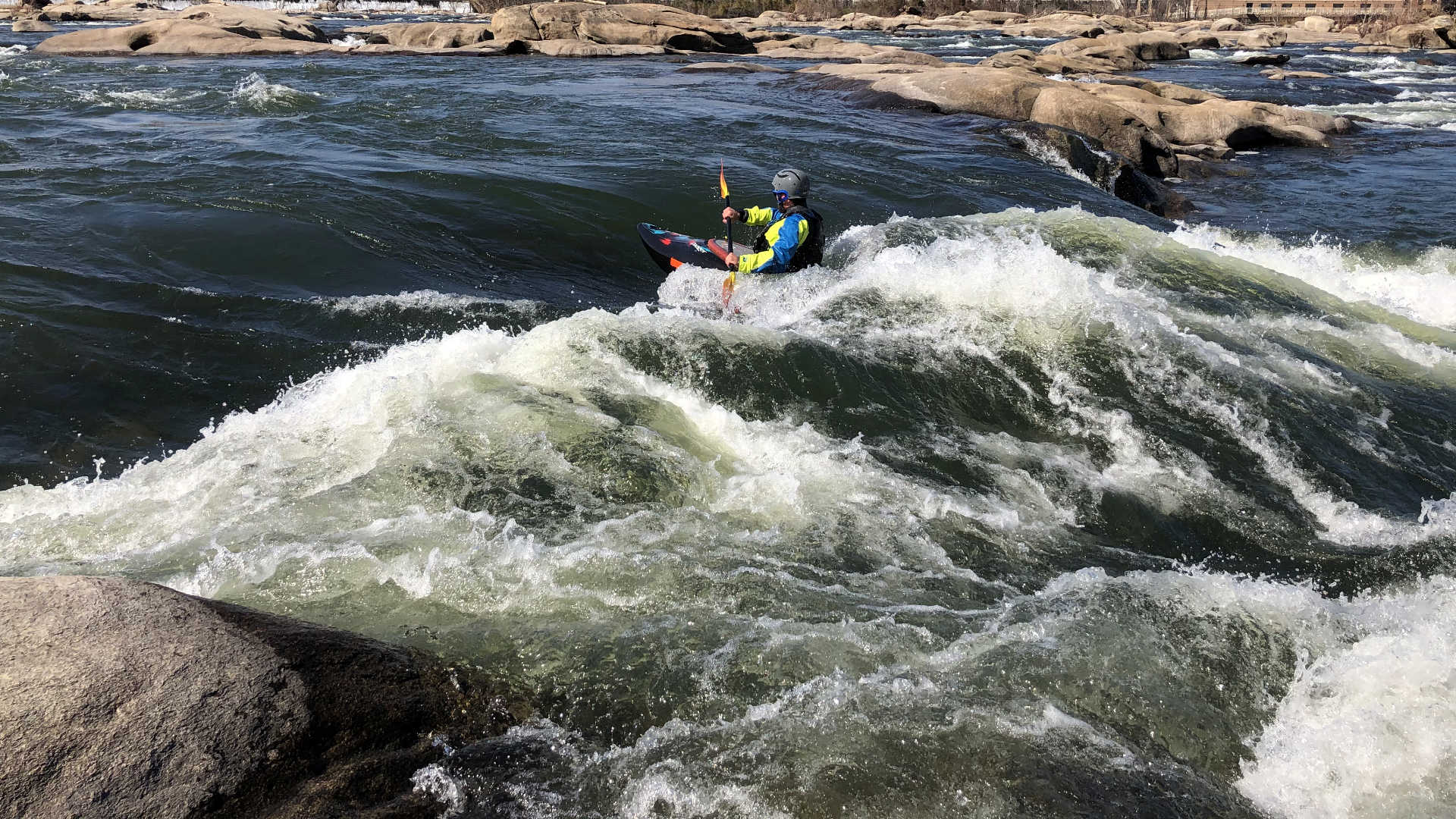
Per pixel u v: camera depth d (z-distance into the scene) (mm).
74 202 8273
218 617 2902
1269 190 13781
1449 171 14758
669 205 9664
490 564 3695
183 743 2414
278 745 2518
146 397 5297
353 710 2717
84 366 5473
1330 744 2965
